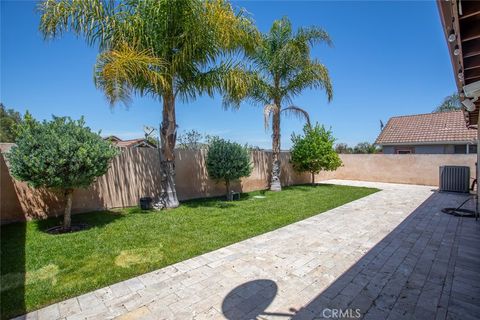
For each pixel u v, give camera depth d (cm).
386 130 1795
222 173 791
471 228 510
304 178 1386
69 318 223
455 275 305
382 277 301
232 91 677
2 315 225
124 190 691
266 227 506
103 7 557
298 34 975
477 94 359
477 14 214
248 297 258
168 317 225
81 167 456
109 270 314
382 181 1422
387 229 502
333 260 351
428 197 891
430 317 224
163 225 516
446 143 1436
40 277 296
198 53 640
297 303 247
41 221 543
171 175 693
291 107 1083
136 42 580
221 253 375
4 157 513
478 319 220
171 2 573
